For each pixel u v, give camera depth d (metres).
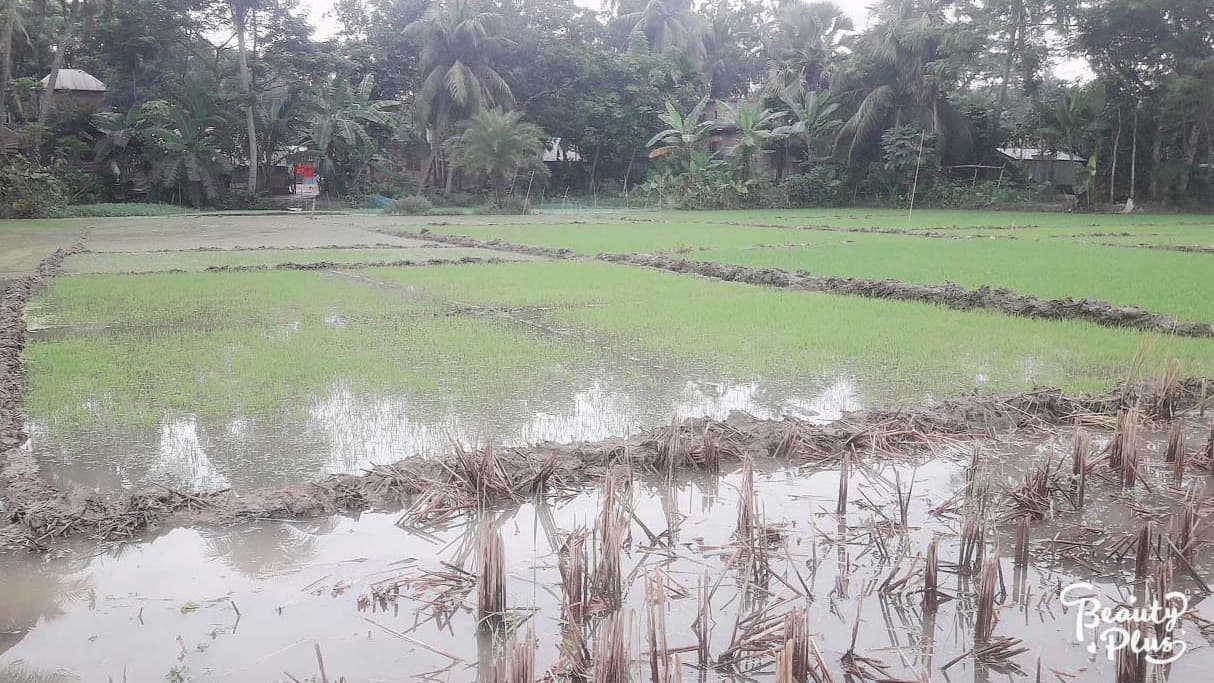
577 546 3.71
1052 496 4.88
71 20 34.03
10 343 8.41
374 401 6.64
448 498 4.68
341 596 3.75
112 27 37.19
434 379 7.29
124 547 4.21
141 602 3.68
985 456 5.17
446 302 11.46
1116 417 5.86
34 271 14.84
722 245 20.17
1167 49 33.22
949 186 39.22
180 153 36.38
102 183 37.38
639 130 45.62
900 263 15.91
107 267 15.70
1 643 3.36
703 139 44.78
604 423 6.18
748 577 3.82
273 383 7.11
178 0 37.25
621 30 54.09
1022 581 3.92
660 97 46.19
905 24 38.59
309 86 39.03
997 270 14.69
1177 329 9.35
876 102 38.91
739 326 9.67
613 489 4.09
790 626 2.98
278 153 42.56
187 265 16.16
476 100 39.75
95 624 3.49
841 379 7.41
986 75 40.72
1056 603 3.71
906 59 38.69
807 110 41.31
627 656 2.85
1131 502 4.86
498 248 20.23
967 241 21.16
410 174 46.22
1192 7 32.62
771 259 16.67
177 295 12.00
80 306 11.04
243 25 37.81
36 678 3.11
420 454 5.38
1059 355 8.26
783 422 5.94
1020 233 24.14
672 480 5.17
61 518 4.36
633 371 7.65
